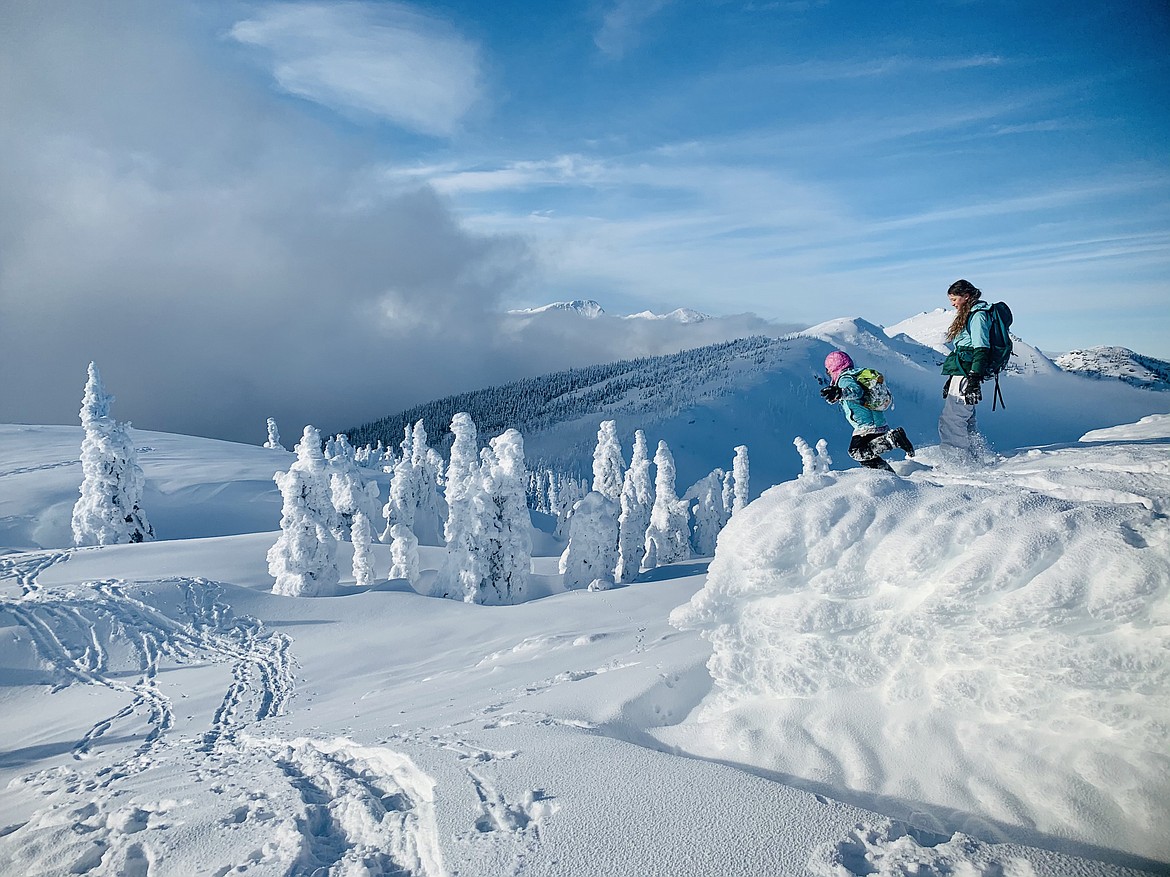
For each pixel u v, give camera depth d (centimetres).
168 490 6719
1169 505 366
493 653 1449
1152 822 307
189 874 375
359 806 421
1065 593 340
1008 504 407
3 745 1391
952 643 387
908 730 405
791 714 454
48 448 8000
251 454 8969
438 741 497
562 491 9000
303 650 2011
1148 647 325
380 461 12000
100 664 1964
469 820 361
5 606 2284
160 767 690
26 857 446
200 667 1908
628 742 448
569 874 301
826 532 448
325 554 2836
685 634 926
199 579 2588
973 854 285
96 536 3650
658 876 295
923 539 407
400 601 2498
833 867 285
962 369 606
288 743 635
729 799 347
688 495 6388
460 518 2806
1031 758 357
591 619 1830
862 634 435
